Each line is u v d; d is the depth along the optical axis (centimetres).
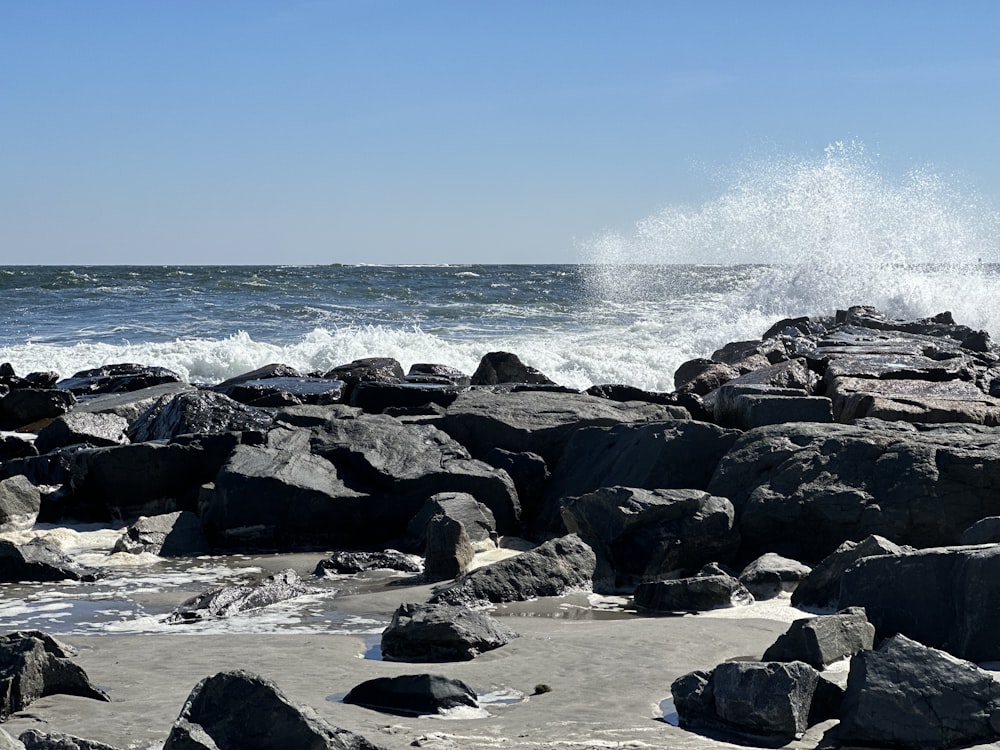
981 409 1338
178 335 3294
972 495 1023
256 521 1198
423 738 543
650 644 749
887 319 2769
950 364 1719
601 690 643
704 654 727
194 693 520
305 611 907
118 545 1173
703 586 900
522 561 959
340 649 758
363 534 1216
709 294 4469
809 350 1975
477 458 1380
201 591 995
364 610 907
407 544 1164
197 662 712
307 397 1755
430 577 1030
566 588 961
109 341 3173
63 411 1886
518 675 676
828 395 1565
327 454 1292
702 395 1834
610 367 2481
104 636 823
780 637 680
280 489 1205
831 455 1098
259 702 509
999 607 707
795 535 1054
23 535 1226
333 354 2656
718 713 577
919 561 751
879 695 558
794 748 548
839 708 586
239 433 1360
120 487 1322
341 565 1073
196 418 1485
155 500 1330
